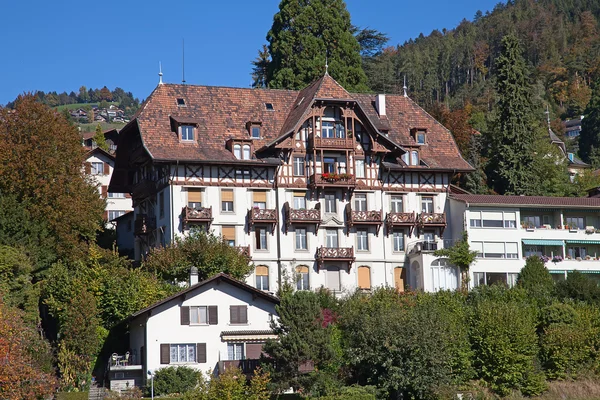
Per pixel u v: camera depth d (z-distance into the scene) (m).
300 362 59.53
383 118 87.44
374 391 61.47
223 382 56.25
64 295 68.19
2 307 58.06
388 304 67.94
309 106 80.75
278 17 103.75
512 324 68.12
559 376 69.12
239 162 78.94
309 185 81.00
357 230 82.06
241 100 84.94
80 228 77.19
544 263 85.06
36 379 55.50
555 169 107.25
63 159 78.19
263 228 79.50
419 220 83.06
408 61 187.50
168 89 83.38
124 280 69.44
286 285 73.56
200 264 72.50
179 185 78.00
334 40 103.44
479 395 64.94
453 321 68.44
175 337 63.59
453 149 87.38
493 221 84.25
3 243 71.06
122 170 86.81
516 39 105.44
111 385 62.53
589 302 76.25
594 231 87.19
